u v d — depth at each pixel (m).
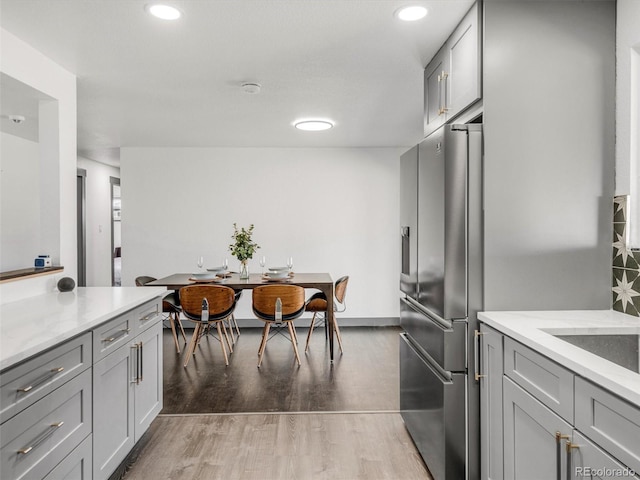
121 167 5.64
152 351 2.61
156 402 2.68
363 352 4.55
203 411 3.07
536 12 1.93
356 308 5.79
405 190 2.62
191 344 4.11
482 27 1.94
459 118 2.25
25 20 2.13
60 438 1.62
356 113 3.94
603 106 1.95
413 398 2.51
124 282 5.65
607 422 1.15
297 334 5.36
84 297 2.44
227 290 3.94
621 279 1.92
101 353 1.95
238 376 3.80
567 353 1.34
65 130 2.77
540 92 1.93
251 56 2.60
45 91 2.57
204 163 5.68
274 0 1.96
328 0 1.96
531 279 1.95
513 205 1.94
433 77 2.63
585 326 1.67
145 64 2.72
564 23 1.93
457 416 1.96
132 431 2.29
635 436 1.04
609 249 1.97
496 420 1.80
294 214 5.73
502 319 1.79
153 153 5.66
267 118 4.11
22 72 2.37
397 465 2.37
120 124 4.34
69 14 2.07
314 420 2.93
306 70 2.85
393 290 5.80
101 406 1.95
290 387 3.54
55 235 2.70
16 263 3.63
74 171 2.86
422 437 2.32
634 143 1.86
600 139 1.95
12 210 3.58
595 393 1.19
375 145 5.60
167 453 2.50
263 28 2.23
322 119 4.17
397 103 3.61
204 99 3.48
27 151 3.76
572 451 1.29
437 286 2.02
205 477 2.25
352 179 5.75
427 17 2.12
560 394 1.36
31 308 2.11
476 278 1.95
